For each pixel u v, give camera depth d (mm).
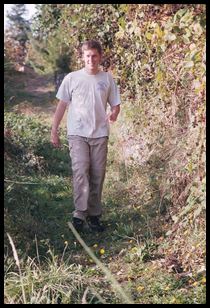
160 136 6945
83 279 4676
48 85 25000
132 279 4770
